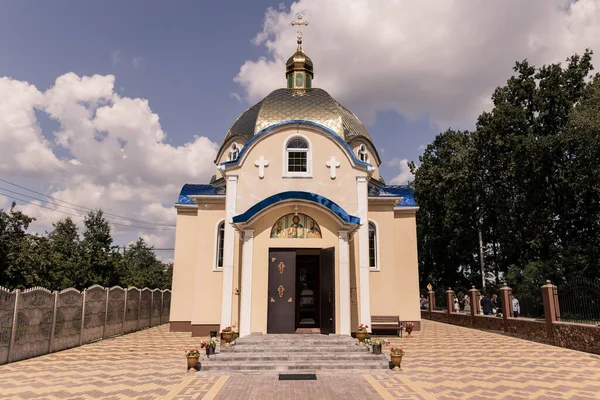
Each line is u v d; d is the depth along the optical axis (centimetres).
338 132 1970
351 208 1661
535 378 1049
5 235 2216
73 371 1155
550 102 3209
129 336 1975
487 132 3403
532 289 2439
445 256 4353
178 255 2098
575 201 3053
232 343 1289
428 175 4159
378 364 1159
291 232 1521
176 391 927
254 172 1689
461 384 985
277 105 2048
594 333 1412
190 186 2188
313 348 1248
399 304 2041
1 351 1245
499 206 3481
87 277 3141
